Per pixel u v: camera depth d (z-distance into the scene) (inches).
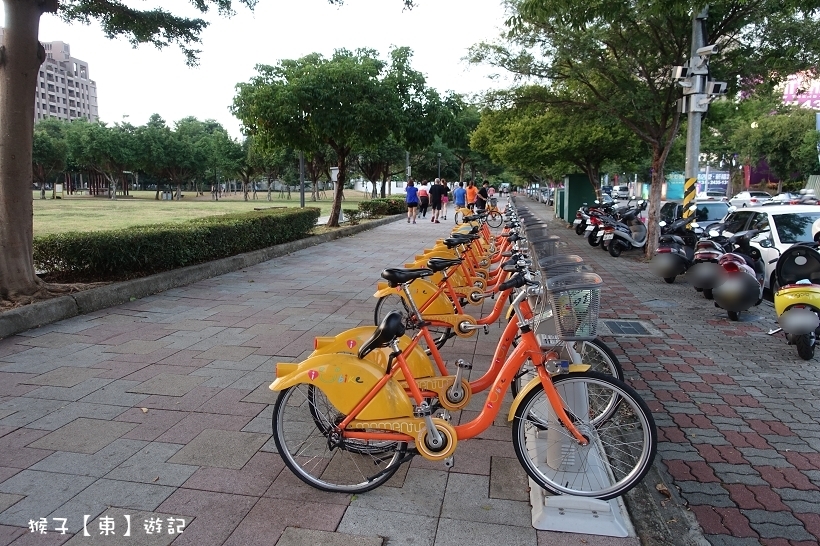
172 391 176.1
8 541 105.3
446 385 138.3
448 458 117.8
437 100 645.3
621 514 117.0
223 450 140.0
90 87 5871.1
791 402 187.3
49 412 159.5
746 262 299.6
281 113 584.4
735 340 258.2
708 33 456.4
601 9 370.9
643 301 345.4
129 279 313.1
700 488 135.3
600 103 508.1
